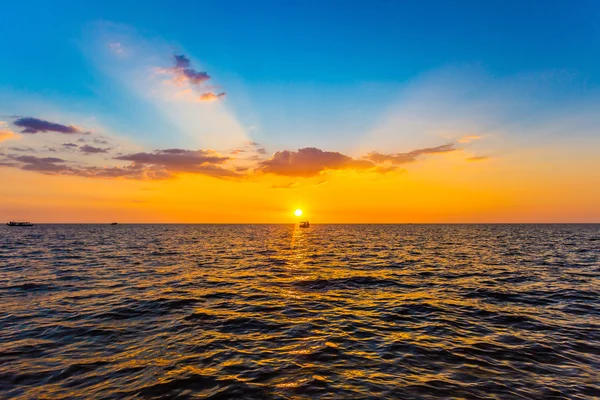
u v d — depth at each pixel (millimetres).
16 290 17312
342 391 7078
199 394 6973
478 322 12070
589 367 8258
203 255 36875
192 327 11508
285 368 8258
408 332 11008
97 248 45312
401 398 6777
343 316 12922
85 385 7371
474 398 6766
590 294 16453
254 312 13477
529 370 8094
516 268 25828
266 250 44188
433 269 25422
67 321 12086
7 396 6891
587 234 93250
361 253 39438
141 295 16359
